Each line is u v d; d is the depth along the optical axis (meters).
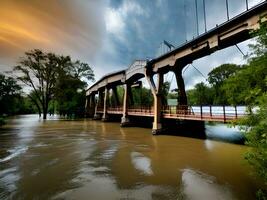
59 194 8.91
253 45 6.71
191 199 8.46
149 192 9.16
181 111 26.28
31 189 9.42
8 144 20.05
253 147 6.54
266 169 5.98
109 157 15.26
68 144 20.22
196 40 23.47
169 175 11.33
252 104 6.40
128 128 35.03
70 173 11.64
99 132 29.41
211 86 63.03
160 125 27.50
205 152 16.70
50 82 56.25
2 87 47.50
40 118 58.56
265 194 8.51
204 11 23.86
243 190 9.19
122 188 9.57
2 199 8.43
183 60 27.61
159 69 30.12
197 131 29.72
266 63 6.39
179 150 17.55
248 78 6.96
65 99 60.22
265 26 6.36
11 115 76.44
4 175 11.24
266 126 5.82
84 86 65.88
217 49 22.47
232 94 7.56
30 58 51.94
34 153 16.42
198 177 10.99
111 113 48.31
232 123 7.11
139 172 11.88
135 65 36.19
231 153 16.22
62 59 55.91
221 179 10.62
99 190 9.34
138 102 68.88
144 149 17.98
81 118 63.41
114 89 55.31
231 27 19.67
